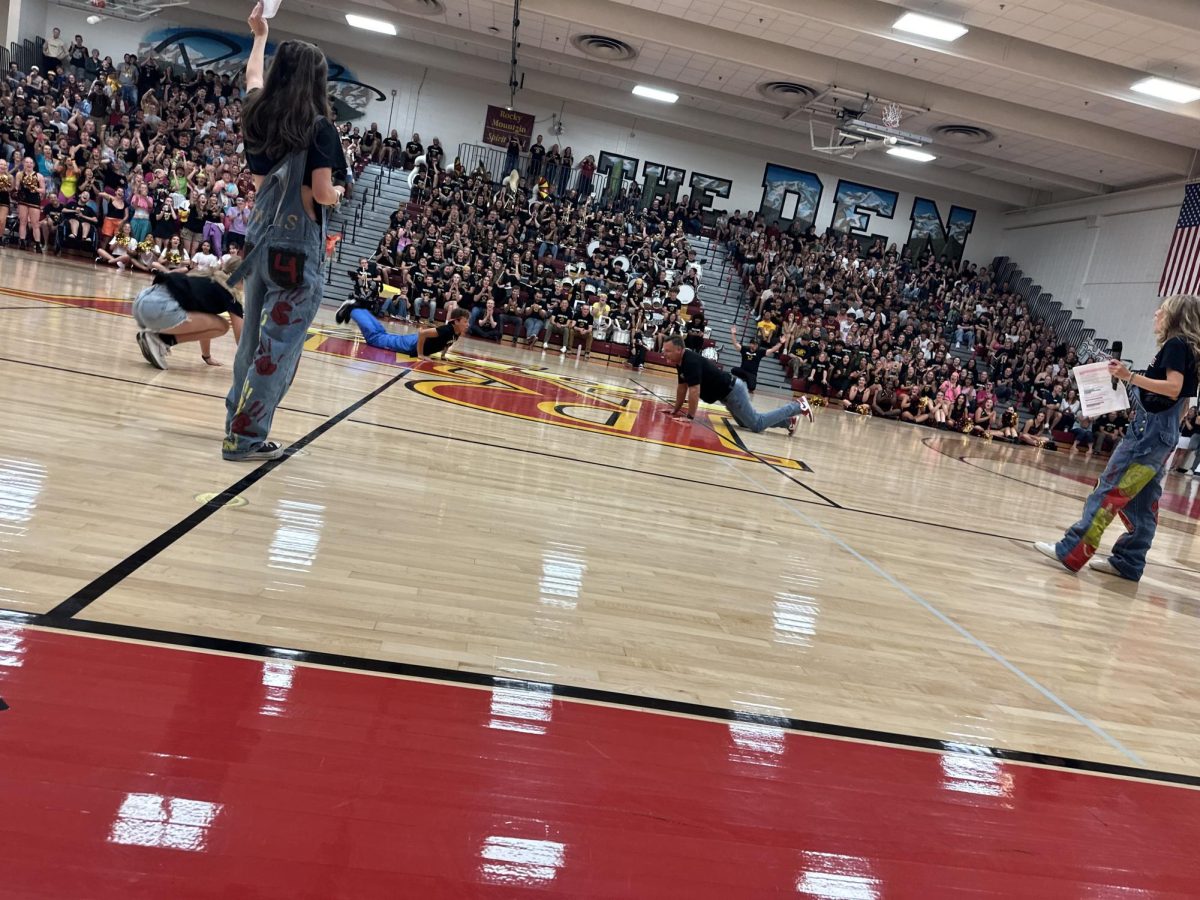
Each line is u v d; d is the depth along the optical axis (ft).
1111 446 60.75
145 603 6.76
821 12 48.88
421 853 4.44
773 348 64.18
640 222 73.31
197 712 5.38
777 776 6.04
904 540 15.81
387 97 76.33
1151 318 66.18
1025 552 17.07
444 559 9.36
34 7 69.31
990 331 74.59
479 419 20.38
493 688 6.53
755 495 17.65
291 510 9.99
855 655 8.91
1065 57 49.75
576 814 5.10
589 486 15.02
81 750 4.75
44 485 9.14
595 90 76.59
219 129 65.16
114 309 28.09
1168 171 62.18
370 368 26.58
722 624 9.07
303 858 4.22
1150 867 5.72
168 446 11.92
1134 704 8.95
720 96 71.41
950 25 46.44
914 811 5.92
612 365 55.62
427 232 62.64
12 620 6.07
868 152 79.77
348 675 6.28
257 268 11.12
